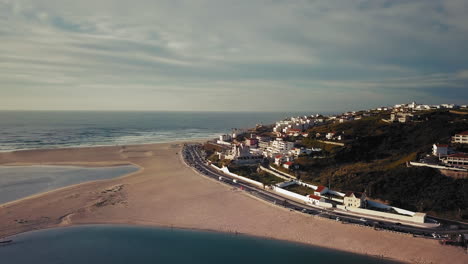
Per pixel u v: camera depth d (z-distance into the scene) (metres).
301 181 101.50
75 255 57.66
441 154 95.19
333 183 94.56
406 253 57.03
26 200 87.44
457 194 75.25
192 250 60.28
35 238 64.44
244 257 57.66
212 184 106.62
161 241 64.00
